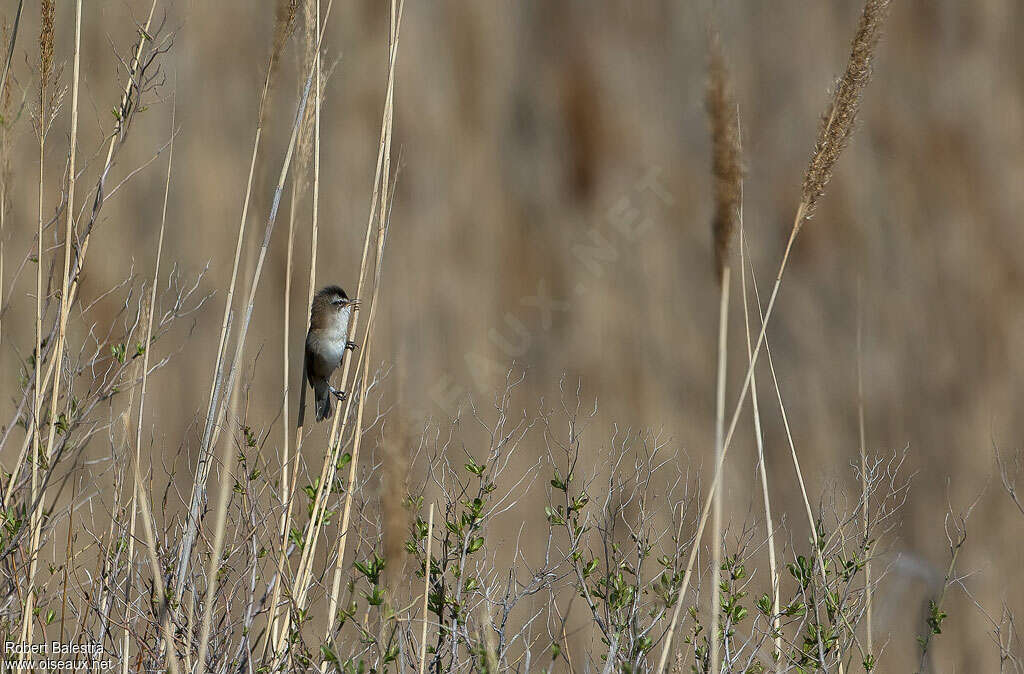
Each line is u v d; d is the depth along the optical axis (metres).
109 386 7.48
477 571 7.11
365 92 18.81
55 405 7.20
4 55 7.70
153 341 8.07
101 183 7.87
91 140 11.67
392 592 5.73
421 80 18.98
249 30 17.61
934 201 18.22
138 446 7.08
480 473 7.27
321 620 7.47
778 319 17.38
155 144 16.75
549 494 8.34
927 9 19.16
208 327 15.05
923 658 8.11
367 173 18.27
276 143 13.92
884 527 8.74
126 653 6.80
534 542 10.18
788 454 15.28
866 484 7.80
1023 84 18.78
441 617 6.75
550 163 18.88
